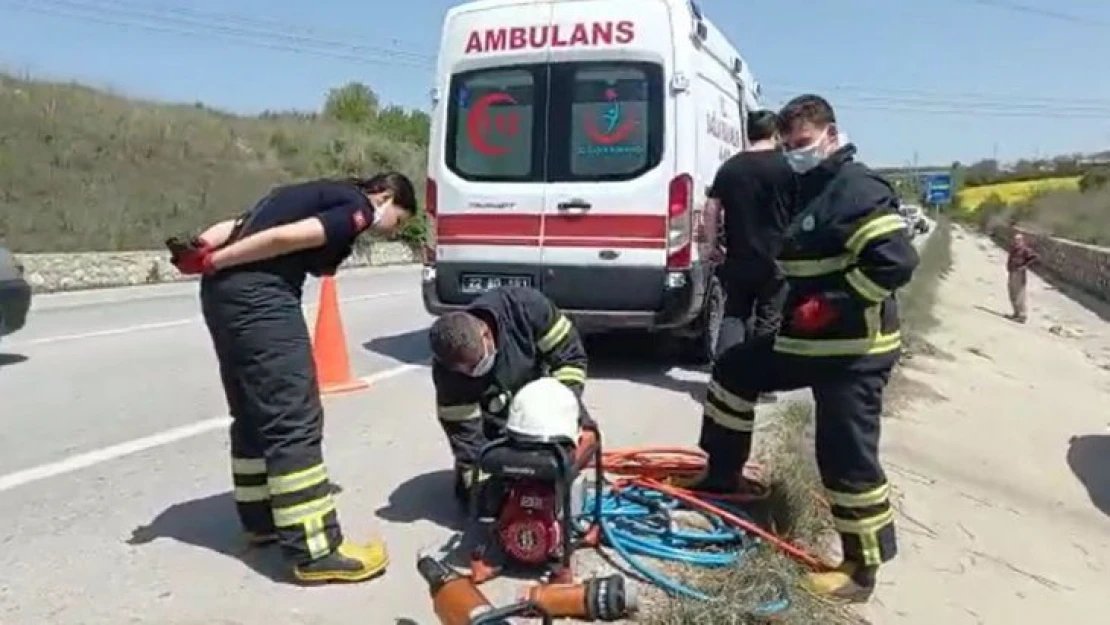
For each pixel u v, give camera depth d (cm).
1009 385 1362
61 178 2316
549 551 418
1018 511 731
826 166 408
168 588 412
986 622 506
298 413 416
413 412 737
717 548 460
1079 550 667
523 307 463
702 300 853
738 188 672
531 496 416
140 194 2412
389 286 2008
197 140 2944
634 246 816
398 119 4753
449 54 870
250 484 448
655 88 810
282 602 402
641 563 440
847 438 420
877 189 399
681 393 827
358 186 434
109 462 596
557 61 831
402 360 990
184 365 954
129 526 483
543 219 835
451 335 440
